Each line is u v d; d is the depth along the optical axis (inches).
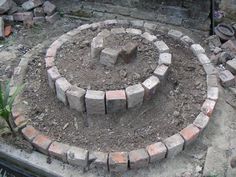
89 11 179.3
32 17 177.3
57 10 181.6
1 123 124.0
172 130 119.5
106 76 124.4
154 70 126.2
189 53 147.3
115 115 122.4
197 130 117.6
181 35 153.9
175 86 132.7
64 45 140.4
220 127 127.7
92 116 123.0
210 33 167.5
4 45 164.9
